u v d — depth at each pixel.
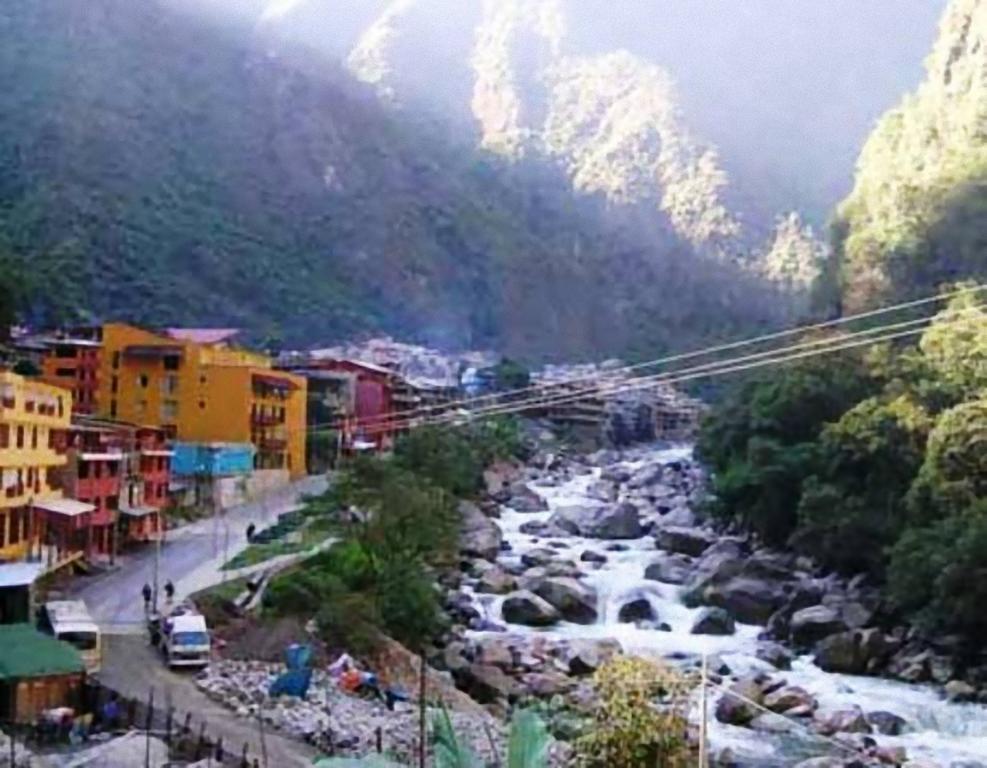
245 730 42.81
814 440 92.88
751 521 93.06
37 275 114.31
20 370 83.06
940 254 110.31
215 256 185.00
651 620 77.00
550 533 99.56
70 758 37.38
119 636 53.12
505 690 56.16
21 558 56.16
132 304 159.25
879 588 77.50
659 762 26.69
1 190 168.75
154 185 195.00
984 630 65.38
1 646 42.47
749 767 47.50
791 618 73.56
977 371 83.50
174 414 94.00
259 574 64.94
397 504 73.25
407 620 60.53
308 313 187.25
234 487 91.38
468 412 139.00
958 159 115.00
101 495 68.50
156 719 42.50
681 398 173.62
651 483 124.38
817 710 55.88
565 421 160.25
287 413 102.94
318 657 53.06
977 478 73.88
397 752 42.00
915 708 58.53
